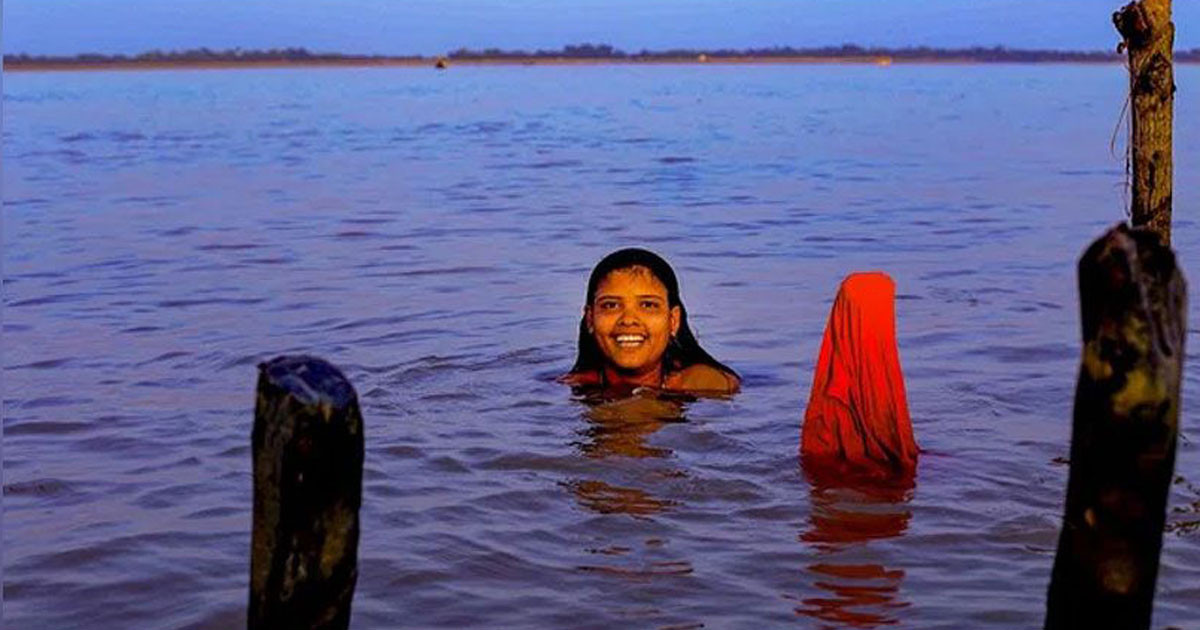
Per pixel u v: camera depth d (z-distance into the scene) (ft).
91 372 30.68
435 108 200.85
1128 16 23.91
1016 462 23.22
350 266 47.67
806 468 23.00
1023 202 69.51
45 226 60.08
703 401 27.66
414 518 20.54
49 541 19.72
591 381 29.17
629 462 23.36
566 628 16.69
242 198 72.95
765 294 41.57
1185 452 23.53
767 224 60.64
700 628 16.67
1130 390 8.77
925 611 17.10
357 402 9.48
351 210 67.00
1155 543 8.99
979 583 18.03
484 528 20.13
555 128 144.15
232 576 18.38
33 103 226.79
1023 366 30.68
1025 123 147.74
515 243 54.08
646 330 28.19
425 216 64.23
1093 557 9.01
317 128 146.51
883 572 18.45
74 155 106.11
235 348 33.14
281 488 9.33
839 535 19.88
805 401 27.63
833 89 286.87
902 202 70.03
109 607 17.42
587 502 21.36
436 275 45.47
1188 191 72.74
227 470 23.12
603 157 102.73
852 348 22.94
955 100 219.61
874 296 22.70
